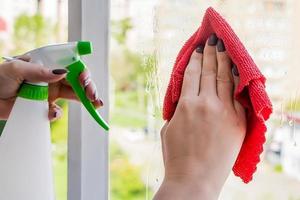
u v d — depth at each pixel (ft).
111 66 2.21
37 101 1.73
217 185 1.59
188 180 1.57
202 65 1.73
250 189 2.09
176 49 1.92
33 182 1.71
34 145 1.72
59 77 1.69
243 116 1.64
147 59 2.00
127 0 2.16
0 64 1.71
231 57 1.63
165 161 1.68
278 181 2.08
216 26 1.67
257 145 1.63
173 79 1.77
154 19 1.94
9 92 1.74
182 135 1.63
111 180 2.27
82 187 2.15
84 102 1.82
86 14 2.07
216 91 1.68
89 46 1.72
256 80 1.57
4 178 1.70
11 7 2.33
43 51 1.73
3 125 1.82
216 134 1.61
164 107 1.81
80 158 2.13
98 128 2.14
